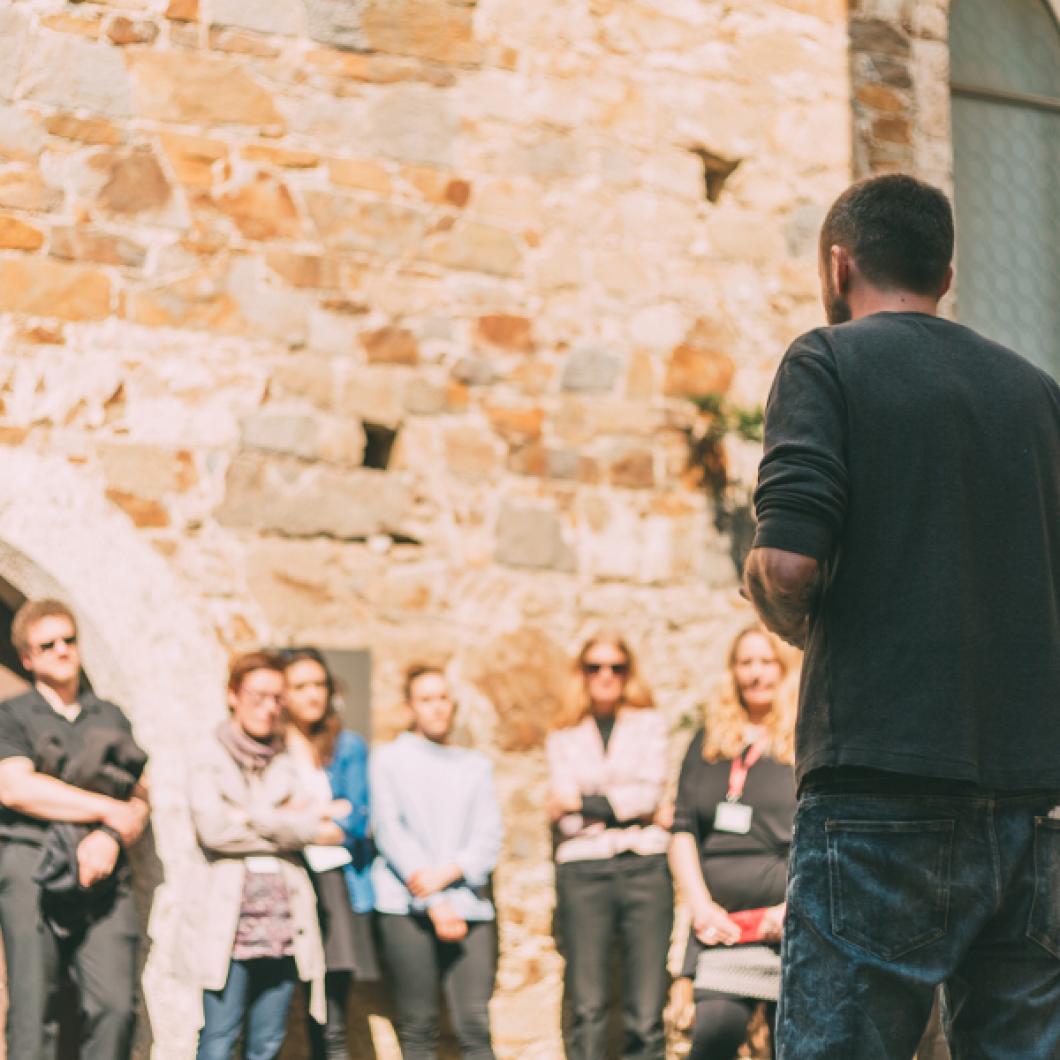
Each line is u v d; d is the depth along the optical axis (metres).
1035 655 2.59
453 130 7.32
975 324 9.05
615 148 7.67
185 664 6.52
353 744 6.42
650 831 6.63
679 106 7.86
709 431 7.71
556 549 7.32
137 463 6.57
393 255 7.14
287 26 7.04
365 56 7.18
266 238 6.90
